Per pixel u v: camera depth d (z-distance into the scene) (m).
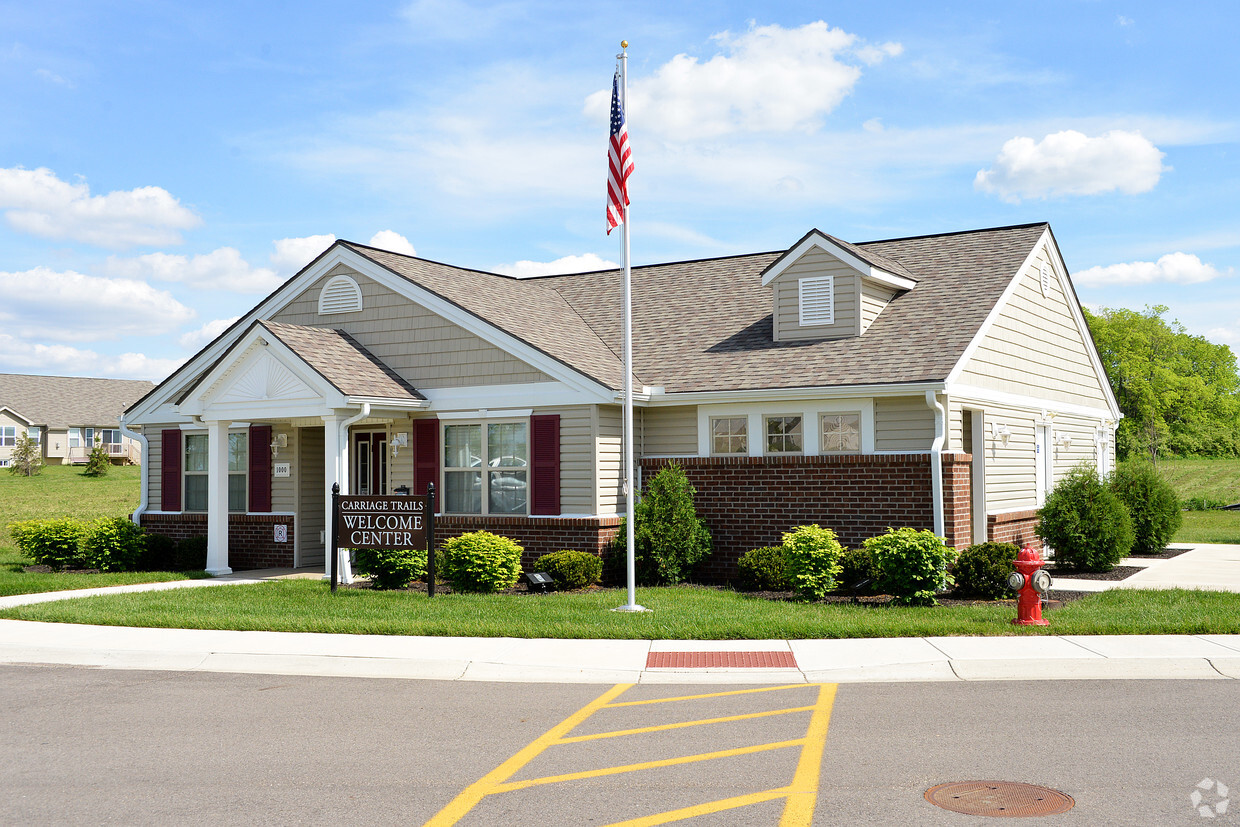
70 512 41.88
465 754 7.57
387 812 6.29
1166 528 23.03
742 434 18.48
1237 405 81.25
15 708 9.18
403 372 19.77
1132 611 13.19
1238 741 7.66
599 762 7.32
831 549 14.98
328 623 12.83
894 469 16.83
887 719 8.48
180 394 22.03
